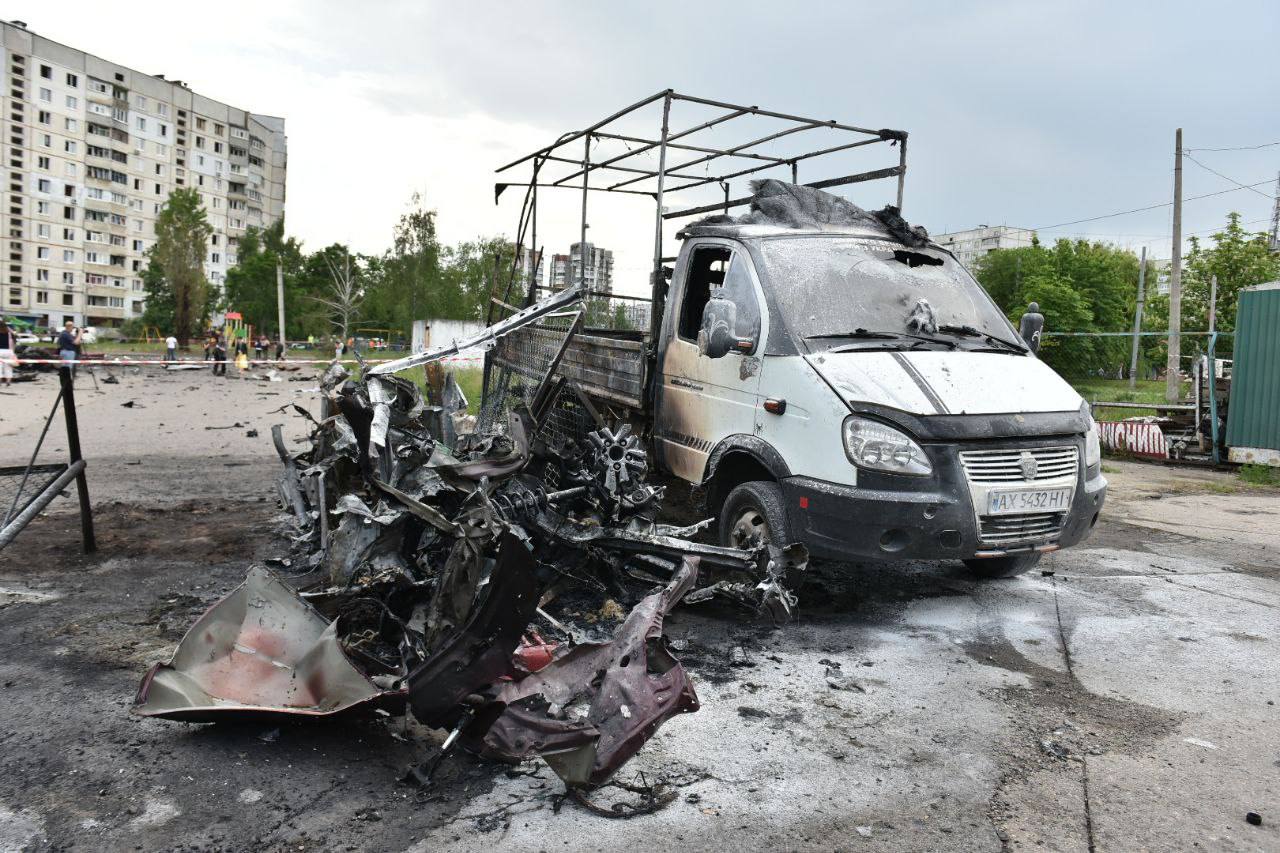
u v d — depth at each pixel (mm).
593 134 8508
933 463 4453
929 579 5965
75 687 3734
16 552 5754
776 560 4520
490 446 4539
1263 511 9000
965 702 3926
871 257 5875
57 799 2867
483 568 3369
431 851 2658
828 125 7492
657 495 4770
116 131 91062
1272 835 2871
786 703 3865
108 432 11930
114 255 93250
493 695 2969
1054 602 5484
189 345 61438
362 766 3166
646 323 9734
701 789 3098
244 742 3293
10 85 81688
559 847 2701
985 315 5867
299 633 3396
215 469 9133
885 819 2928
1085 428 4910
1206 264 31203
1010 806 3031
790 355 5023
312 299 58656
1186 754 3453
